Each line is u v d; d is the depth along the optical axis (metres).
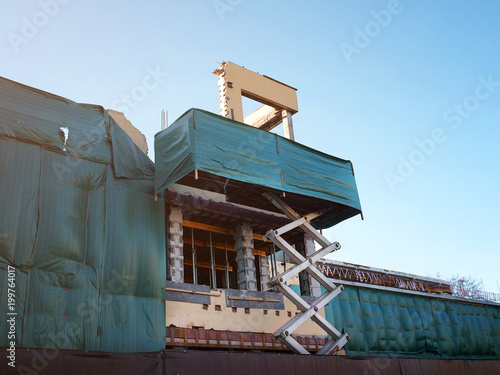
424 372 27.44
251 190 28.83
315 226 33.12
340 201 29.66
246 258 30.17
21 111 22.69
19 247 20.77
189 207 28.23
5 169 21.41
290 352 29.33
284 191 27.31
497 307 44.50
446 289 46.94
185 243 33.31
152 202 25.94
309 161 29.23
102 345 21.77
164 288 24.78
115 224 24.02
